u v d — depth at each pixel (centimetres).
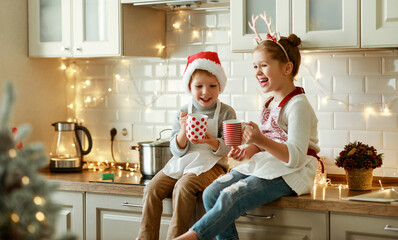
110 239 263
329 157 277
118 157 329
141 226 241
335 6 237
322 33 238
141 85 320
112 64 327
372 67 267
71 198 269
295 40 234
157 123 317
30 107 311
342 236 214
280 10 244
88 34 294
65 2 296
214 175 246
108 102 330
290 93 231
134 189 253
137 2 279
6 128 96
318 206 216
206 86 250
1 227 90
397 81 263
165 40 312
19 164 93
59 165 302
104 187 260
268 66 228
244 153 224
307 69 279
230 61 296
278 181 221
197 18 303
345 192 235
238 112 295
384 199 211
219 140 246
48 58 324
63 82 337
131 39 290
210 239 208
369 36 230
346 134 273
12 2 298
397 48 254
